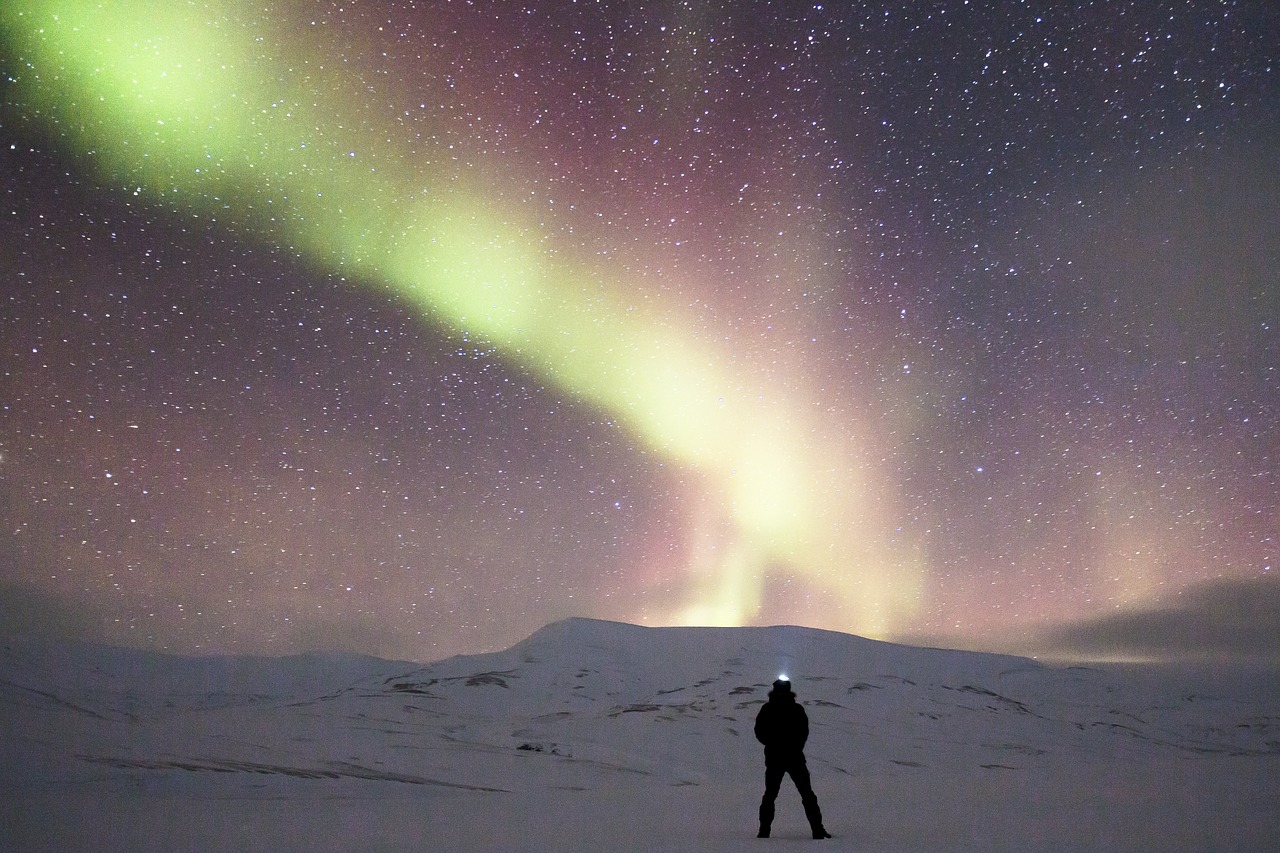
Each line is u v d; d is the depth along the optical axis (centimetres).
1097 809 1248
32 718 2581
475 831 1020
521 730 3888
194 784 1725
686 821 1170
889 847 820
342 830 1026
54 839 910
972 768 3366
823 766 3384
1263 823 990
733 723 4228
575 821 1166
